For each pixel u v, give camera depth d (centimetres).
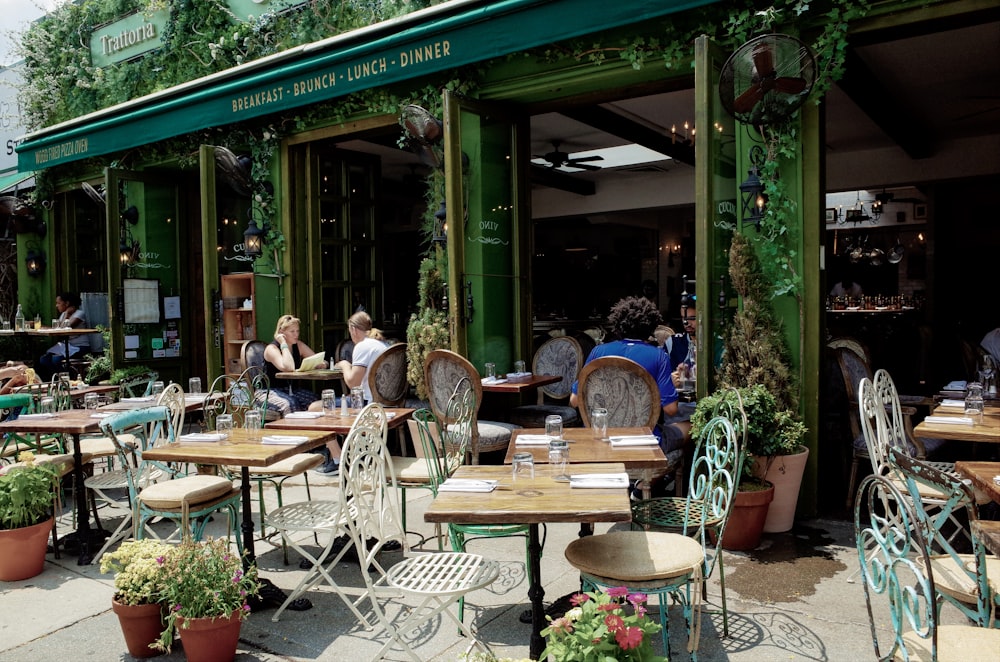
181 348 941
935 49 615
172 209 937
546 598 357
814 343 470
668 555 281
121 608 307
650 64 529
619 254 1541
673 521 337
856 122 857
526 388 573
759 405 427
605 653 195
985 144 944
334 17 725
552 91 595
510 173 651
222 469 470
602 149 1047
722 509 332
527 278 675
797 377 474
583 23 495
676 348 639
